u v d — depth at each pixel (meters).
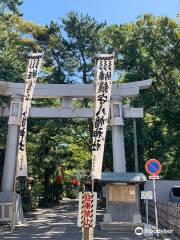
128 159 28.73
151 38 30.83
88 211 10.02
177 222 15.25
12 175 20.62
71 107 21.38
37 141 33.53
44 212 30.27
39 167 36.84
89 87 21.28
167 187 26.17
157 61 31.28
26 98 18.47
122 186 17.95
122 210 17.72
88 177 39.44
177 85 31.83
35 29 33.72
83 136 36.38
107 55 17.75
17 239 14.48
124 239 14.43
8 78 21.64
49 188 41.88
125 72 32.03
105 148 29.17
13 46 27.58
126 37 31.30
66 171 53.75
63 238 14.78
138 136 28.78
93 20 34.41
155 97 30.83
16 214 19.77
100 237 14.94
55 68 34.06
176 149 29.41
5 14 26.81
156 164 14.92
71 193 70.56
